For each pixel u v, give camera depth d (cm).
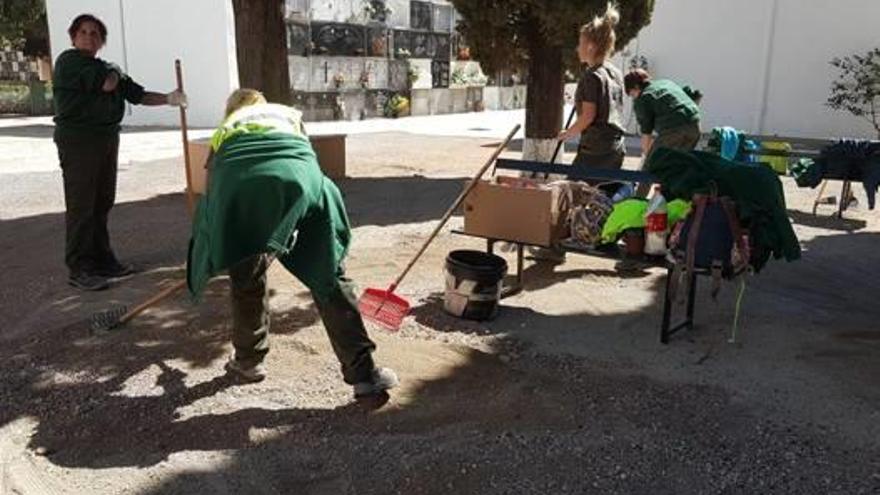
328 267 353
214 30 1870
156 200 894
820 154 816
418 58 2464
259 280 383
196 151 898
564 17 790
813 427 358
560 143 599
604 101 579
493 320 490
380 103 2333
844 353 447
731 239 427
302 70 2058
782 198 439
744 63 1498
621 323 490
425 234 721
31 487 309
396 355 431
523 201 504
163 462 326
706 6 1509
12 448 338
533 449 337
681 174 437
